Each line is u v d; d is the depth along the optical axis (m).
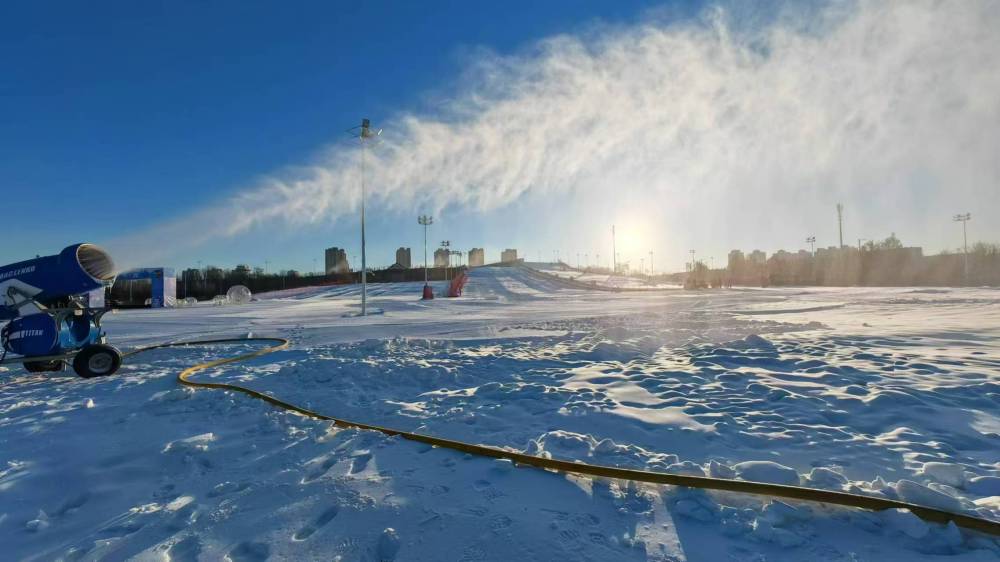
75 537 2.68
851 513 2.55
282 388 6.40
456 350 9.91
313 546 2.43
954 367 6.39
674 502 2.76
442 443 3.83
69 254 8.51
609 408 4.84
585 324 15.68
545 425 4.39
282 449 3.92
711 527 2.50
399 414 4.87
